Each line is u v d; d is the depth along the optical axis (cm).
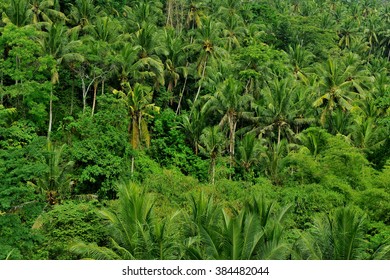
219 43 4916
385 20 9575
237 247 1478
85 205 2330
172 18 6172
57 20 4703
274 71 4616
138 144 3894
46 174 2652
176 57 4819
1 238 1631
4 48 3628
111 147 3170
